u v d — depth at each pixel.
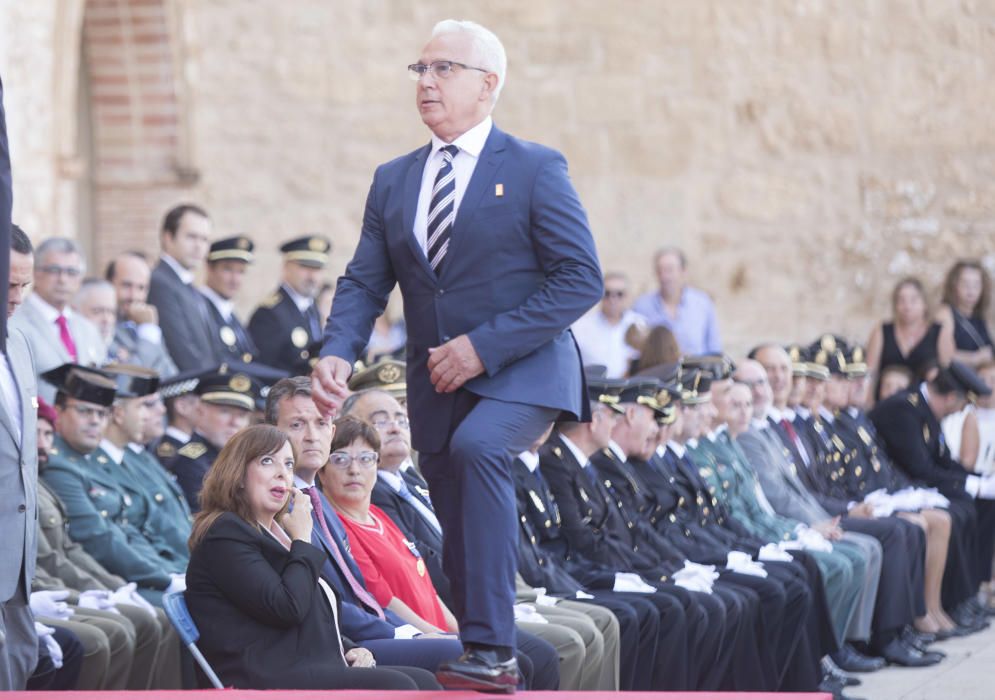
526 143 16.05
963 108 52.03
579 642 22.09
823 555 31.67
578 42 53.34
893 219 52.41
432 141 16.19
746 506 32.72
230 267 35.38
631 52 53.16
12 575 18.62
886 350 46.53
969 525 39.88
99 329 31.00
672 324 46.34
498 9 53.44
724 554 29.28
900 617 33.94
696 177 53.09
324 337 16.06
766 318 52.91
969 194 52.00
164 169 52.97
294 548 18.84
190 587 18.59
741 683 27.52
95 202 53.03
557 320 15.34
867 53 52.44
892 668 33.62
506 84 53.56
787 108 52.78
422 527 23.31
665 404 28.83
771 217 52.88
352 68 53.66
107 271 33.28
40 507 23.16
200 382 27.69
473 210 15.67
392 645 19.92
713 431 33.31
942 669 33.38
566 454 26.56
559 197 15.65
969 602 40.25
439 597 22.83
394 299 50.00
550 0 53.38
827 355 39.06
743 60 52.84
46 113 42.19
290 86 53.69
